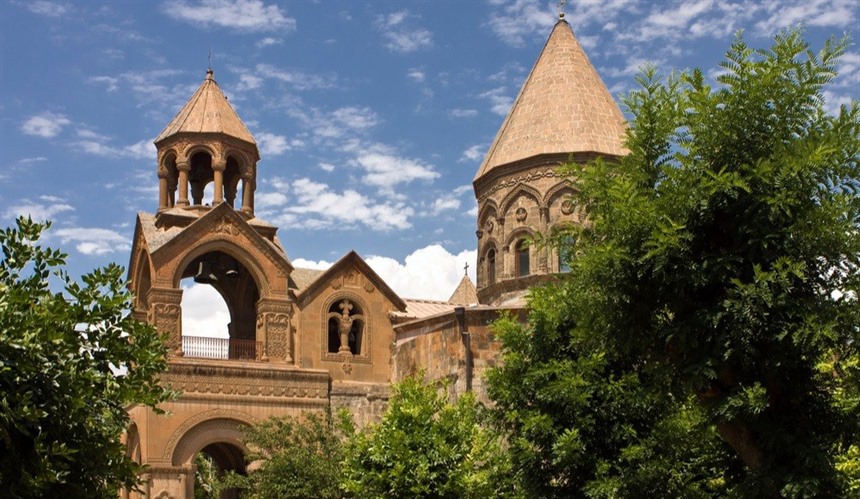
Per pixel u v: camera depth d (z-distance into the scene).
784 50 18.67
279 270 44.72
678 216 18.52
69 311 16.02
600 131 43.69
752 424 18.48
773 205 17.81
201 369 42.06
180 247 43.03
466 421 28.11
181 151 45.19
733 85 18.67
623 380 23.61
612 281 19.12
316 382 43.81
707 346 18.55
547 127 43.91
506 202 44.09
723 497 23.08
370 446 28.22
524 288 42.94
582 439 23.98
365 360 45.19
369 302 46.00
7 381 14.70
